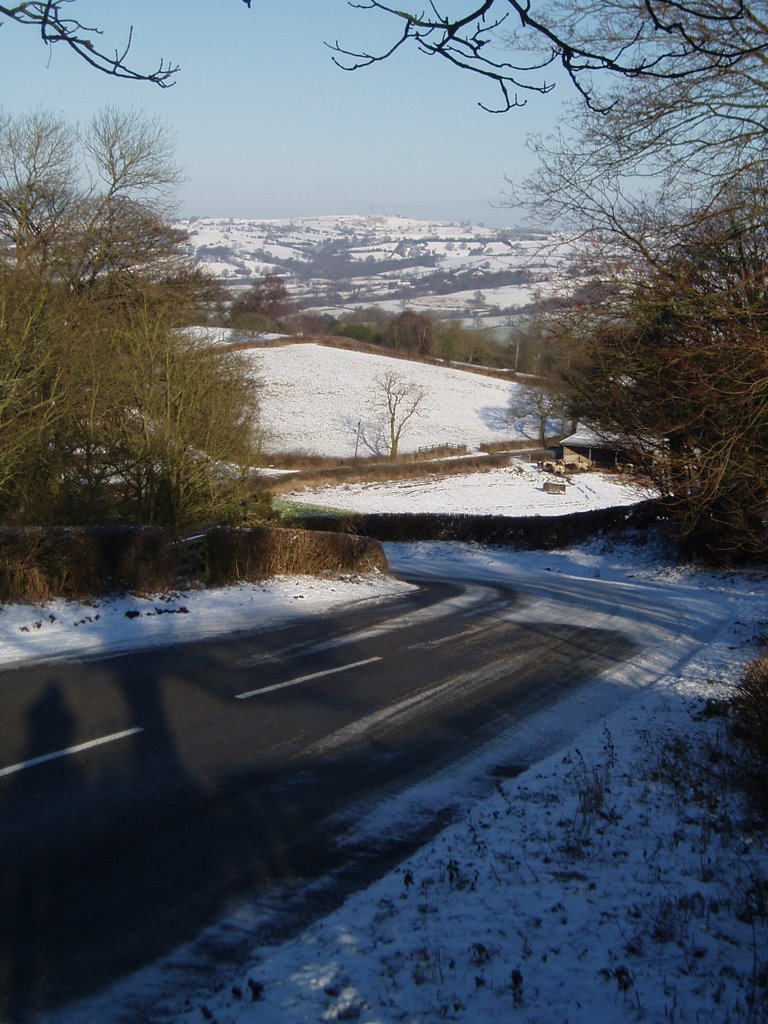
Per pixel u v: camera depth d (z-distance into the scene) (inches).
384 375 3422.7
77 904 205.8
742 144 355.9
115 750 311.9
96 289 977.5
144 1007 168.4
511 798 288.0
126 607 555.5
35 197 1007.0
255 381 1010.1
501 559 1291.8
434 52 164.6
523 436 2942.9
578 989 171.2
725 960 182.9
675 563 1063.6
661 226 392.5
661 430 452.1
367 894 215.6
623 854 239.1
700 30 301.9
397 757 332.8
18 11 140.6
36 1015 164.6
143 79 152.1
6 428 683.4
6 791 267.0
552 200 403.5
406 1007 164.2
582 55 168.4
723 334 368.5
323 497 2036.2
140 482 861.8
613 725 382.3
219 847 242.4
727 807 271.9
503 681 468.4
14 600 517.3
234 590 661.3
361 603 689.6
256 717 366.6
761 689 331.3
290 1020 159.9
